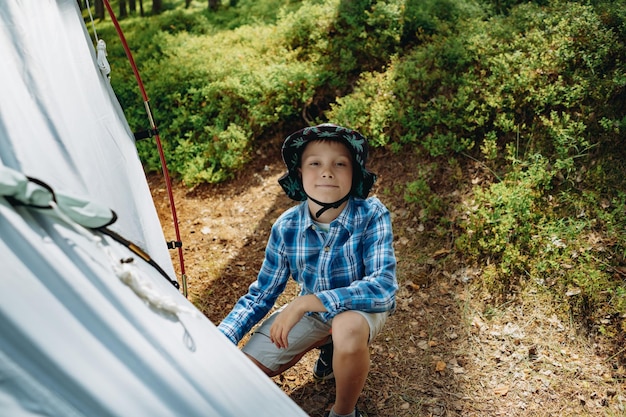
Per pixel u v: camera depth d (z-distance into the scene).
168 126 5.80
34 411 1.20
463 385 2.90
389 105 4.85
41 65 2.02
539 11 5.22
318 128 2.22
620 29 4.55
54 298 1.28
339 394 2.24
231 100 5.71
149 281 1.61
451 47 5.09
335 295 2.12
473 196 4.10
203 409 1.33
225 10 9.45
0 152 1.59
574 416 2.68
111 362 1.28
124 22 9.92
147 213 2.40
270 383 1.65
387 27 5.82
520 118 4.39
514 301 3.40
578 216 3.71
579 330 3.16
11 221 1.32
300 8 7.12
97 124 2.28
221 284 3.85
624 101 4.18
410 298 3.56
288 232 2.36
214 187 5.10
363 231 2.30
